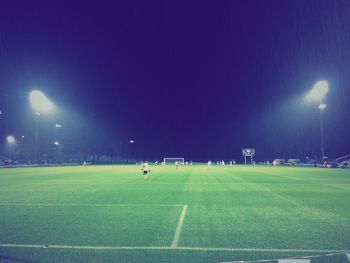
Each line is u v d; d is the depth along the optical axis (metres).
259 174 37.00
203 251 7.34
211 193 18.03
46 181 27.17
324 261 6.68
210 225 9.88
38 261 6.75
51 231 9.18
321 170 48.38
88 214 11.72
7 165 68.75
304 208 12.92
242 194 17.53
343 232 8.98
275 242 8.01
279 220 10.59
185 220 10.62
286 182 25.45
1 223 10.25
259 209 12.70
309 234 8.77
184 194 17.58
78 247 7.67
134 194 17.64
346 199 15.58
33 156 88.50
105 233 8.94
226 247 7.63
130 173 39.91
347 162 60.50
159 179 29.11
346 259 6.79
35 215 11.57
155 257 6.95
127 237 8.52
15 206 13.60
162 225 9.90
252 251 7.34
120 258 6.90
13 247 7.69
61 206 13.55
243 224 10.01
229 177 31.64
